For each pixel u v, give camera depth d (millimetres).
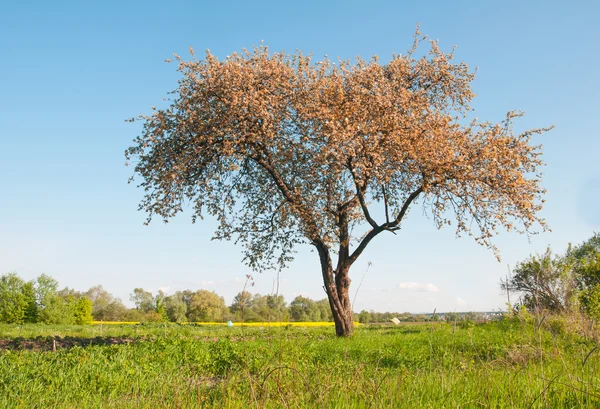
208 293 64938
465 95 21188
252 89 17531
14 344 13555
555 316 13641
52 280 57844
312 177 18625
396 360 10406
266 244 20438
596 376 6363
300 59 19266
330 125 16609
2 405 6996
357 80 18891
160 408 6473
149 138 17547
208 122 17312
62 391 7875
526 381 6223
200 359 10539
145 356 10664
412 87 21234
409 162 17938
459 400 5340
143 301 77500
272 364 8555
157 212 18219
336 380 6285
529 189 17594
